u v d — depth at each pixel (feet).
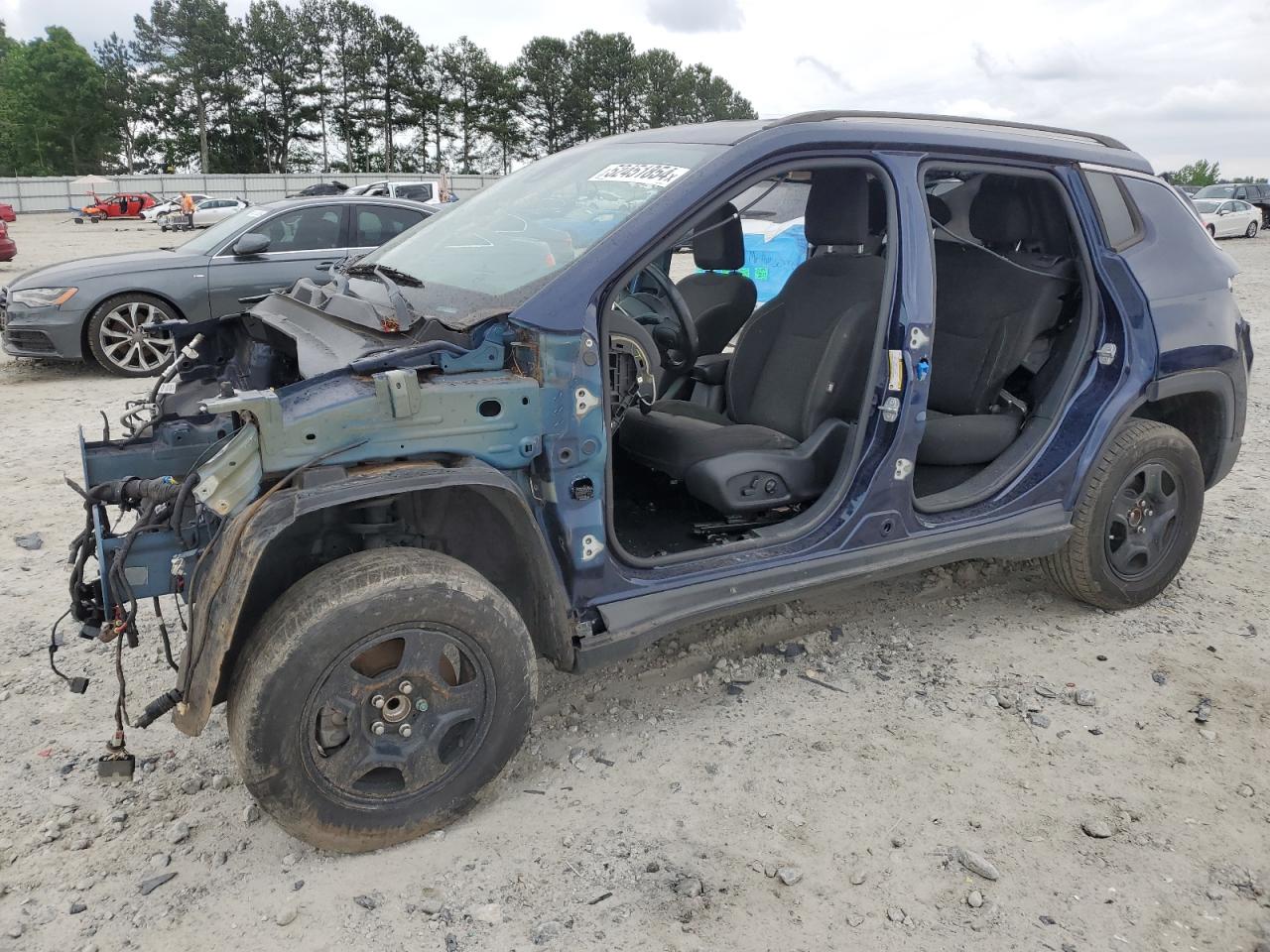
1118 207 12.53
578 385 8.68
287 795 7.79
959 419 12.72
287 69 300.40
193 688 7.59
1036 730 10.46
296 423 7.61
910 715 10.72
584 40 316.19
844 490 10.69
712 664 11.87
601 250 8.86
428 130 319.68
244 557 7.26
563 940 7.49
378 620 7.75
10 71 292.40
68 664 11.64
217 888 8.05
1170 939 7.59
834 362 11.43
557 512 8.83
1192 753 10.10
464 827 8.80
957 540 11.41
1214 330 13.12
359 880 8.13
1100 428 12.26
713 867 8.30
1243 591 14.23
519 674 8.61
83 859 8.36
